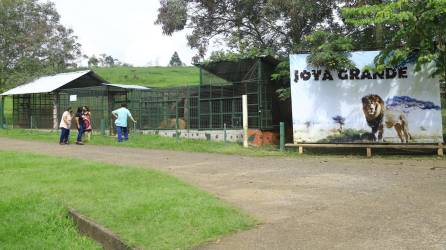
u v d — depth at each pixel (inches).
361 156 577.9
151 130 885.2
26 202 310.7
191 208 272.4
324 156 578.6
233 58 749.3
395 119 589.6
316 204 292.2
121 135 776.9
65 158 528.7
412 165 476.7
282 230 236.5
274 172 435.2
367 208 278.1
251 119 744.3
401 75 587.5
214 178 401.4
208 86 805.9
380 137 593.9
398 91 588.7
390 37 701.3
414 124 583.8
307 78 616.1
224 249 211.9
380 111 593.6
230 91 779.4
